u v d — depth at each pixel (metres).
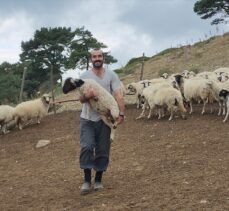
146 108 17.92
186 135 12.05
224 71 18.95
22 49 54.91
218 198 6.84
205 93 14.65
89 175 7.99
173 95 14.52
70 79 7.58
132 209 6.86
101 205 7.22
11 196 8.62
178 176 8.30
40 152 12.96
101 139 7.82
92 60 7.80
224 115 14.27
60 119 18.31
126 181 8.49
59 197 8.09
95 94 7.47
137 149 11.37
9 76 39.44
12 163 12.07
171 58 33.50
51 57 53.34
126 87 19.42
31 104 17.39
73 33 53.91
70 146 13.05
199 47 34.69
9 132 17.20
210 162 8.98
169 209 6.65
